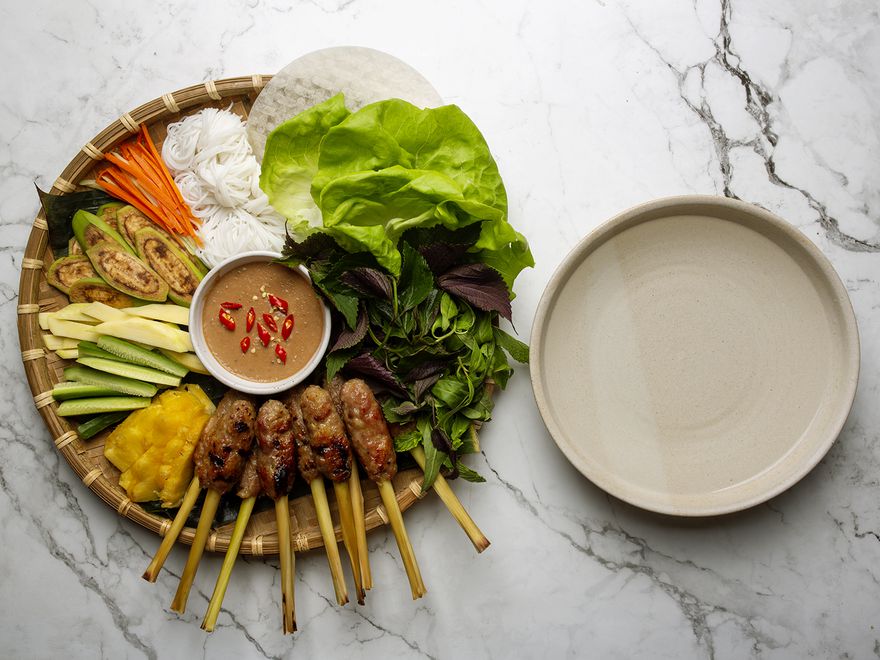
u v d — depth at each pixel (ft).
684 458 1.92
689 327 1.93
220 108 1.98
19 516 2.04
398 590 2.06
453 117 1.81
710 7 2.13
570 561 2.07
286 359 1.85
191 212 1.97
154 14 2.10
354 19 2.11
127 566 2.04
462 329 1.84
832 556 2.05
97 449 1.93
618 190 2.10
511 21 2.12
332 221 1.75
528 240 2.09
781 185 2.10
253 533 1.91
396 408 1.82
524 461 2.06
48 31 2.09
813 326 1.89
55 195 1.88
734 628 2.06
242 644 2.04
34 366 1.86
